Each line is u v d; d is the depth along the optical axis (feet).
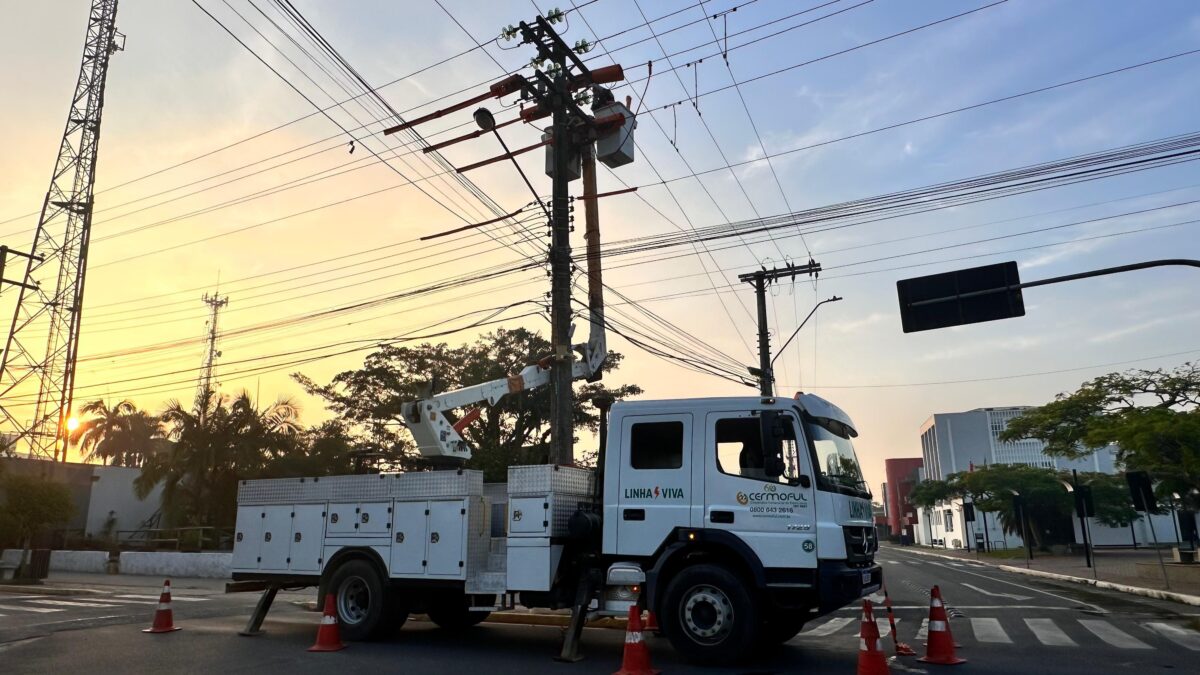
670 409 32.50
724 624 29.17
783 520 29.68
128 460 191.93
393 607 35.53
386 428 123.44
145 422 189.98
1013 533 200.13
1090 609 53.31
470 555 33.88
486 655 32.40
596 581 32.30
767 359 96.89
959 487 199.11
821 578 28.71
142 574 92.27
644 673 27.61
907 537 336.49
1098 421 93.15
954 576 99.04
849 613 51.52
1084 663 30.66
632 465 32.30
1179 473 85.20
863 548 31.12
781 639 35.29
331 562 36.58
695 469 31.35
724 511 30.45
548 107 52.16
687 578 29.86
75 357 126.93
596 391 120.26
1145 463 81.35
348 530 36.55
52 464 121.70
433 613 40.24
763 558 29.48
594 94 54.65
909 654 32.32
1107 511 171.63
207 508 108.37
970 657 32.12
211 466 105.50
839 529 29.27
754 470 30.66
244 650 33.68
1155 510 64.90
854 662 30.78
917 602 60.03
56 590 68.44
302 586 38.78
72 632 39.96
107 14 132.16
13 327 123.13
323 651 33.12
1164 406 86.89
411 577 34.63
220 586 76.74
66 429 125.80
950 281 47.70
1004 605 56.70
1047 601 60.29
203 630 40.73
